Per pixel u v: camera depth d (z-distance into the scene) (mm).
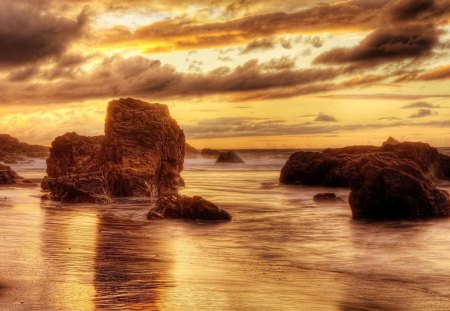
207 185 65875
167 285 17438
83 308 14641
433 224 31797
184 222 32812
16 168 110750
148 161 49469
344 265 21297
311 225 31906
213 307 15188
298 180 66750
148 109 53000
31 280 17469
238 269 20344
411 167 36125
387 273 19984
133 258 21703
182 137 54750
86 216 34750
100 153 53031
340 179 61969
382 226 31344
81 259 21078
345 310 15320
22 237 25797
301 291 17250
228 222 33125
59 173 60750
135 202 43250
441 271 20234
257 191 56656
